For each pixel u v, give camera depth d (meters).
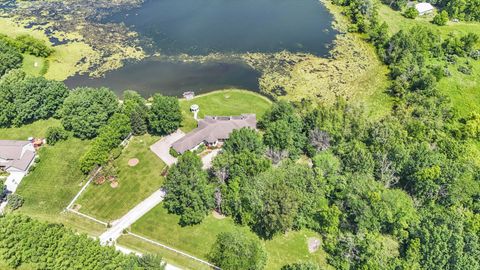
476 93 160.25
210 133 126.44
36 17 199.38
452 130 138.50
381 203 100.50
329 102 151.00
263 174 106.19
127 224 104.31
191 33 190.25
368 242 95.38
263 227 102.06
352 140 122.38
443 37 191.38
